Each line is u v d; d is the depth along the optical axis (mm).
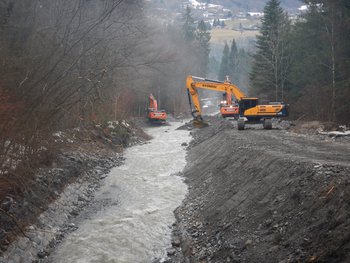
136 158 20781
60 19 11086
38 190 10836
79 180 14195
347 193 6188
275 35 39312
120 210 11906
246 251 7199
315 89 26719
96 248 9141
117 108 29578
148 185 14938
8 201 8992
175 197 13359
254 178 10148
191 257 8414
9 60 10141
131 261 8562
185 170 17500
